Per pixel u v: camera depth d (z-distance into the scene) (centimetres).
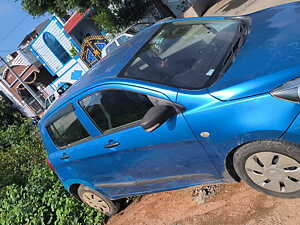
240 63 300
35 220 531
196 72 321
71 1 1602
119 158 383
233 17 408
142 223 428
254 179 300
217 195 375
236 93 276
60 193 568
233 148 290
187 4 1811
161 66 346
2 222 568
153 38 407
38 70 2695
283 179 281
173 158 339
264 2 1130
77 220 501
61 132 444
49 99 1884
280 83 260
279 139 258
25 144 1148
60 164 466
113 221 488
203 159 321
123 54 405
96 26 2181
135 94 338
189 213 383
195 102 296
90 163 423
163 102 316
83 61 2220
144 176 391
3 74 2767
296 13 345
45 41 2364
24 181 820
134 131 345
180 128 308
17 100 2812
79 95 396
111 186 442
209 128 291
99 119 382
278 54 283
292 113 248
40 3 1650
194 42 366
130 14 1822
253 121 265
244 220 324
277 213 304
